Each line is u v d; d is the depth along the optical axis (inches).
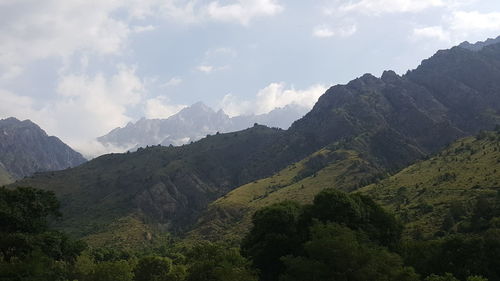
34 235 3476.9
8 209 3440.0
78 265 5004.9
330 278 2516.0
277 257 3501.5
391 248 3553.2
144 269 4867.1
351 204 3516.2
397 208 7121.1
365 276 2460.6
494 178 6894.7
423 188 7677.2
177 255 7071.9
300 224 3590.1
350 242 2578.7
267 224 3619.6
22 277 2775.6
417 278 2522.1
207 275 2967.5
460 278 3053.6
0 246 3245.6
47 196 3941.9
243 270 2851.9
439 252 3233.3
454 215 5880.9
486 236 3472.0
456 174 7849.4
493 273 3065.9
